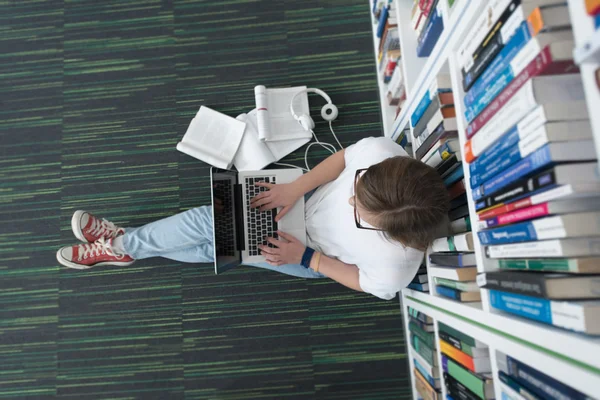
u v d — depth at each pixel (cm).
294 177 139
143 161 174
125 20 181
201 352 164
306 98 174
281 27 182
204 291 167
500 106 69
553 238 59
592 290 57
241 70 180
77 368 162
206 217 142
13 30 180
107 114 176
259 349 165
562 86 58
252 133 171
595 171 55
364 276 115
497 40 69
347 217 114
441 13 99
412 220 91
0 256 167
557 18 56
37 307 165
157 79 178
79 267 153
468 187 85
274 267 145
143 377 163
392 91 155
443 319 106
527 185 63
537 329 63
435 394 124
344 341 166
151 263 167
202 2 183
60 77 178
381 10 159
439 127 100
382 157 111
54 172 172
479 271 83
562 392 61
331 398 163
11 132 174
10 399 161
